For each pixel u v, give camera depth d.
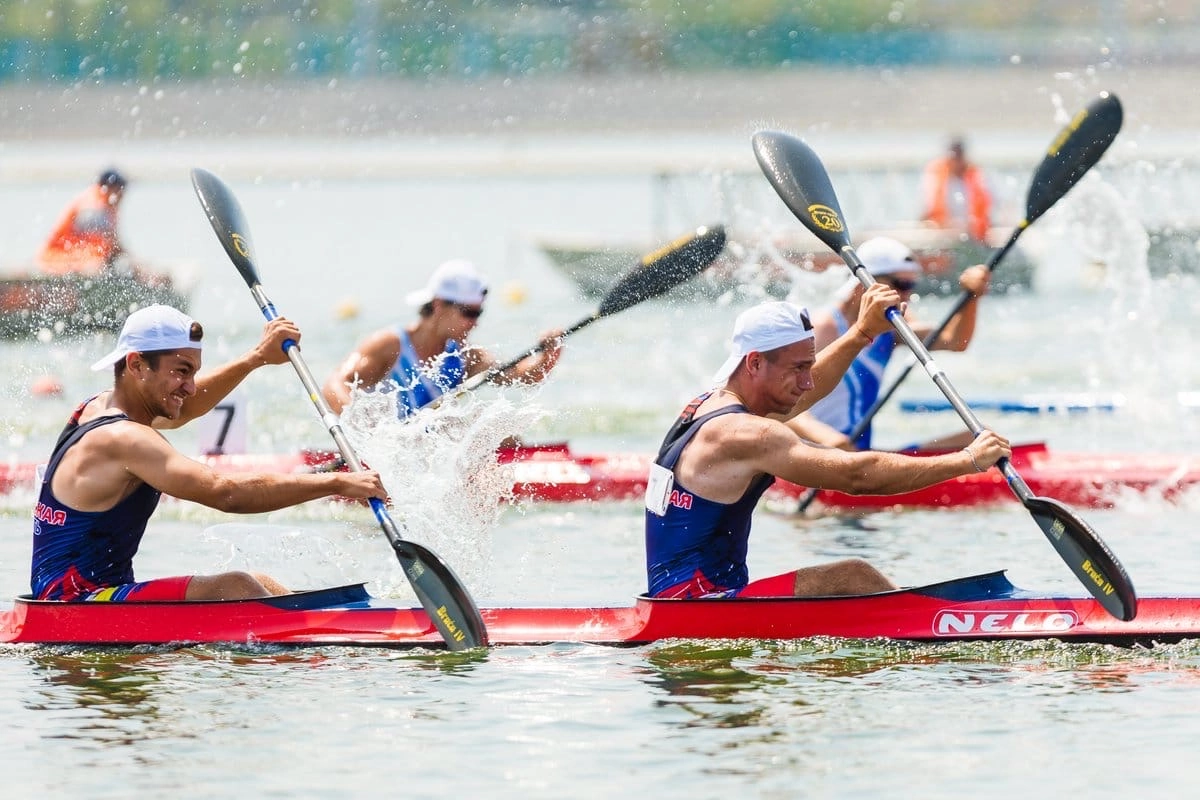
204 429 39.66
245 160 104.38
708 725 19.73
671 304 75.88
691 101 115.06
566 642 24.00
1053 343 66.19
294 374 58.06
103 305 64.69
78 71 106.25
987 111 113.94
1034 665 22.42
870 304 26.31
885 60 120.69
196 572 30.39
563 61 116.94
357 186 119.56
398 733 19.53
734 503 23.44
